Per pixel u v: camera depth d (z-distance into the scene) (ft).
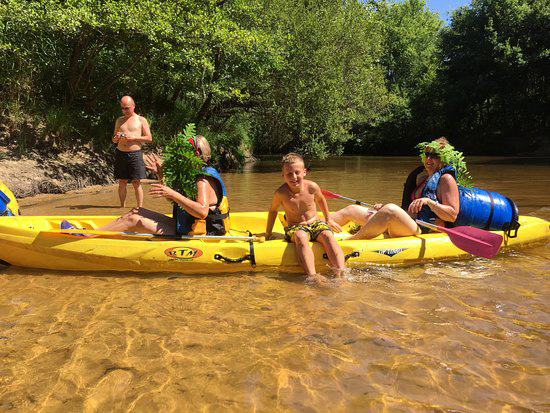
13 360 7.91
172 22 36.45
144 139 22.93
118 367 7.68
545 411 6.43
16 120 32.17
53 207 23.98
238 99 50.19
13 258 13.08
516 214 14.23
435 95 108.68
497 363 7.64
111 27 32.73
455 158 14.01
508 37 96.99
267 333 8.82
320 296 10.73
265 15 48.39
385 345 8.27
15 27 31.32
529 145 94.43
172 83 44.83
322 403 6.66
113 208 23.73
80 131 35.83
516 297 10.50
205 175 13.19
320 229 12.80
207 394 6.91
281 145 59.72
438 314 9.57
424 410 6.48
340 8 54.34
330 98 49.85
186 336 8.75
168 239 13.55
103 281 12.10
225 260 12.62
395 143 115.44
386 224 13.69
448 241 13.52
